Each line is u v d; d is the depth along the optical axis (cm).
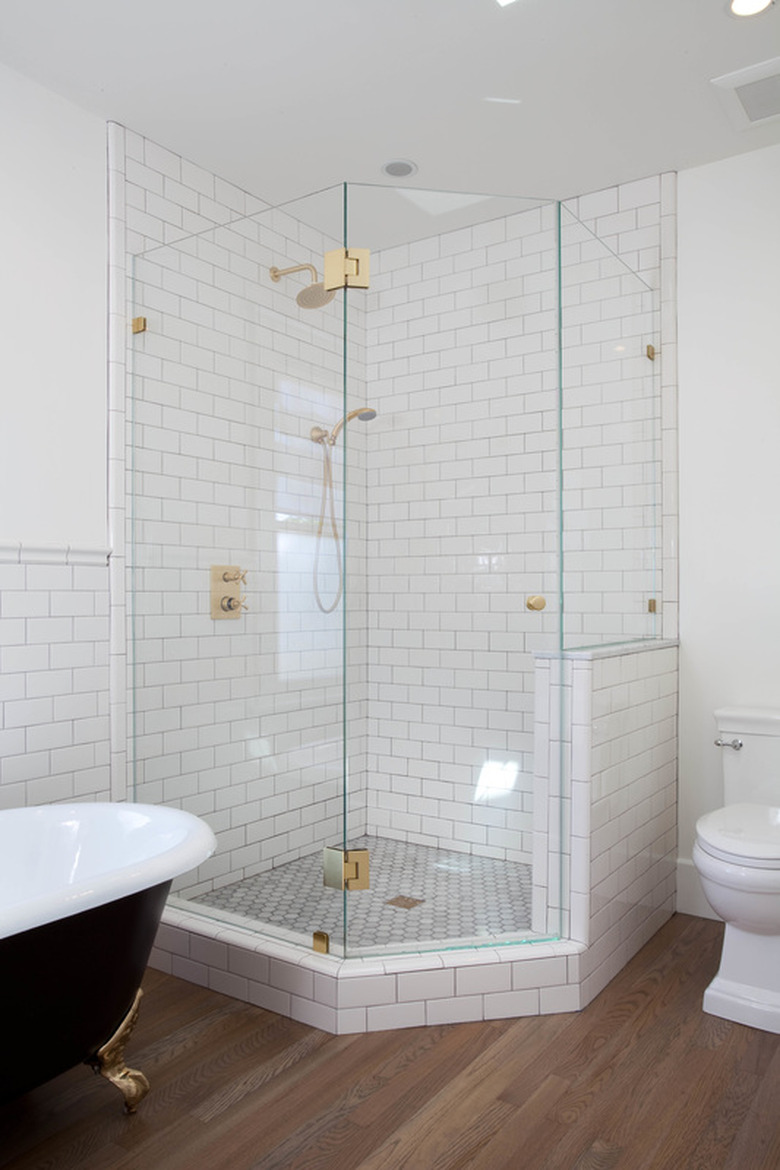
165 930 270
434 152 317
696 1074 212
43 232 273
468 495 278
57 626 276
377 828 288
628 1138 187
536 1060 218
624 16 238
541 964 242
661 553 332
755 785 295
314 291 275
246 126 298
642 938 293
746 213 316
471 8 234
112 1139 186
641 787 292
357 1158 180
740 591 316
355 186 267
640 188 338
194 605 291
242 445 286
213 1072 212
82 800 284
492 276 275
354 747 281
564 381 269
